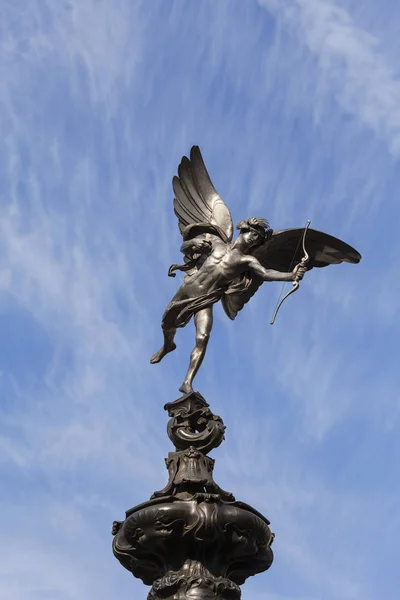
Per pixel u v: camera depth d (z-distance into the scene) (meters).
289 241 25.66
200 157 26.31
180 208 26.03
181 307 24.58
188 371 24.11
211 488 22.27
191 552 22.06
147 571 22.66
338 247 25.72
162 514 21.73
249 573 22.88
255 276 24.77
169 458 23.03
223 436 23.22
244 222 24.66
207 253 25.02
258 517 22.25
